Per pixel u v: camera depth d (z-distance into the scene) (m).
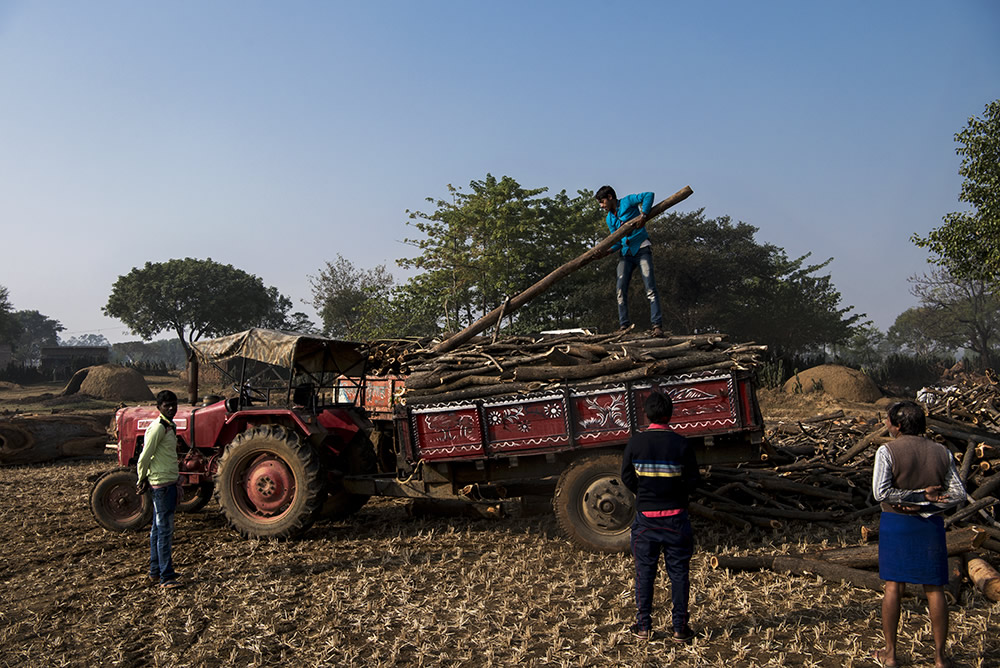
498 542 6.99
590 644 4.37
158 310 67.06
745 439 6.57
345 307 41.91
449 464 6.93
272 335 7.71
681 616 4.38
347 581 5.81
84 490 11.04
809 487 7.40
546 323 34.12
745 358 6.48
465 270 30.25
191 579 5.99
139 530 8.14
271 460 7.54
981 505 5.86
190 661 4.33
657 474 4.45
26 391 44.19
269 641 4.59
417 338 9.29
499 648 4.35
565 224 34.47
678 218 41.16
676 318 39.03
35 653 4.57
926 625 4.48
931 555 3.83
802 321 42.97
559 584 5.53
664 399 4.64
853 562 5.38
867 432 9.46
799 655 4.15
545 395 6.64
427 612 4.98
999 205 19.39
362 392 9.30
